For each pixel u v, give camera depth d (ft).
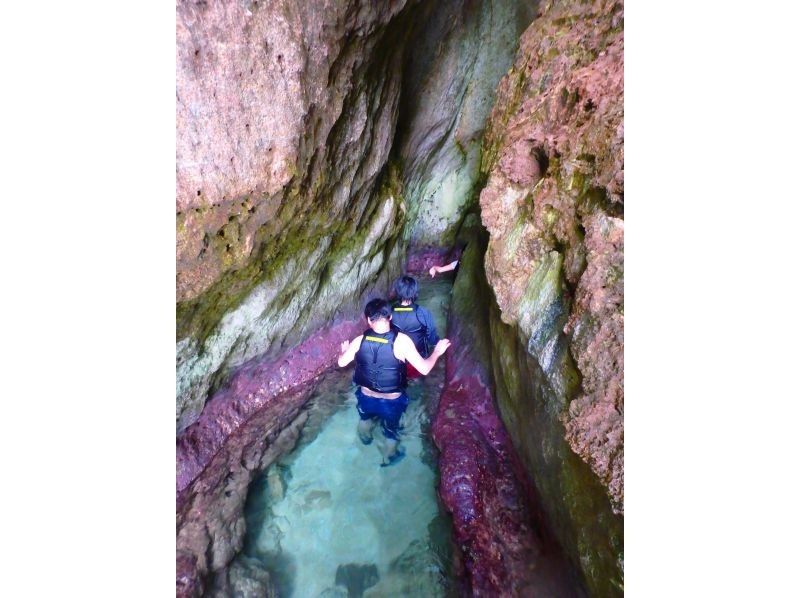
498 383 8.07
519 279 6.41
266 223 7.70
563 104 6.02
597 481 4.22
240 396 9.50
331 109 8.24
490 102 15.07
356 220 10.87
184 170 6.05
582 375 4.57
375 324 8.82
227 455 8.55
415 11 10.44
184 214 6.25
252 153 6.73
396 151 13.15
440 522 7.30
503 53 14.28
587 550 4.53
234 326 8.46
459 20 12.74
